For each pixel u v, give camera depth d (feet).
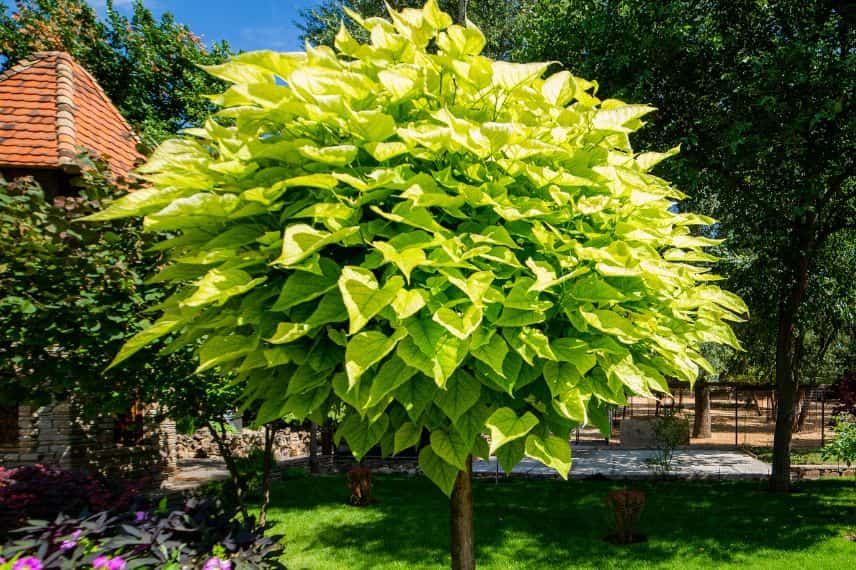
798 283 32.48
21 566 8.99
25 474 14.79
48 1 58.34
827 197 29.66
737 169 28.43
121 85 61.62
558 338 7.83
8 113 29.81
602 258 7.22
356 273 6.22
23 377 17.63
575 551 22.36
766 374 61.72
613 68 28.58
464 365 7.70
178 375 18.69
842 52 26.20
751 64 25.52
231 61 7.43
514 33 55.11
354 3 59.72
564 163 8.31
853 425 29.27
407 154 7.79
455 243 6.70
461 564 10.09
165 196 7.47
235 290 6.59
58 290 16.25
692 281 9.12
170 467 37.14
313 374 7.27
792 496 32.32
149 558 9.52
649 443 51.98
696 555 21.88
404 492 33.45
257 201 7.03
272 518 27.45
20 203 16.70
